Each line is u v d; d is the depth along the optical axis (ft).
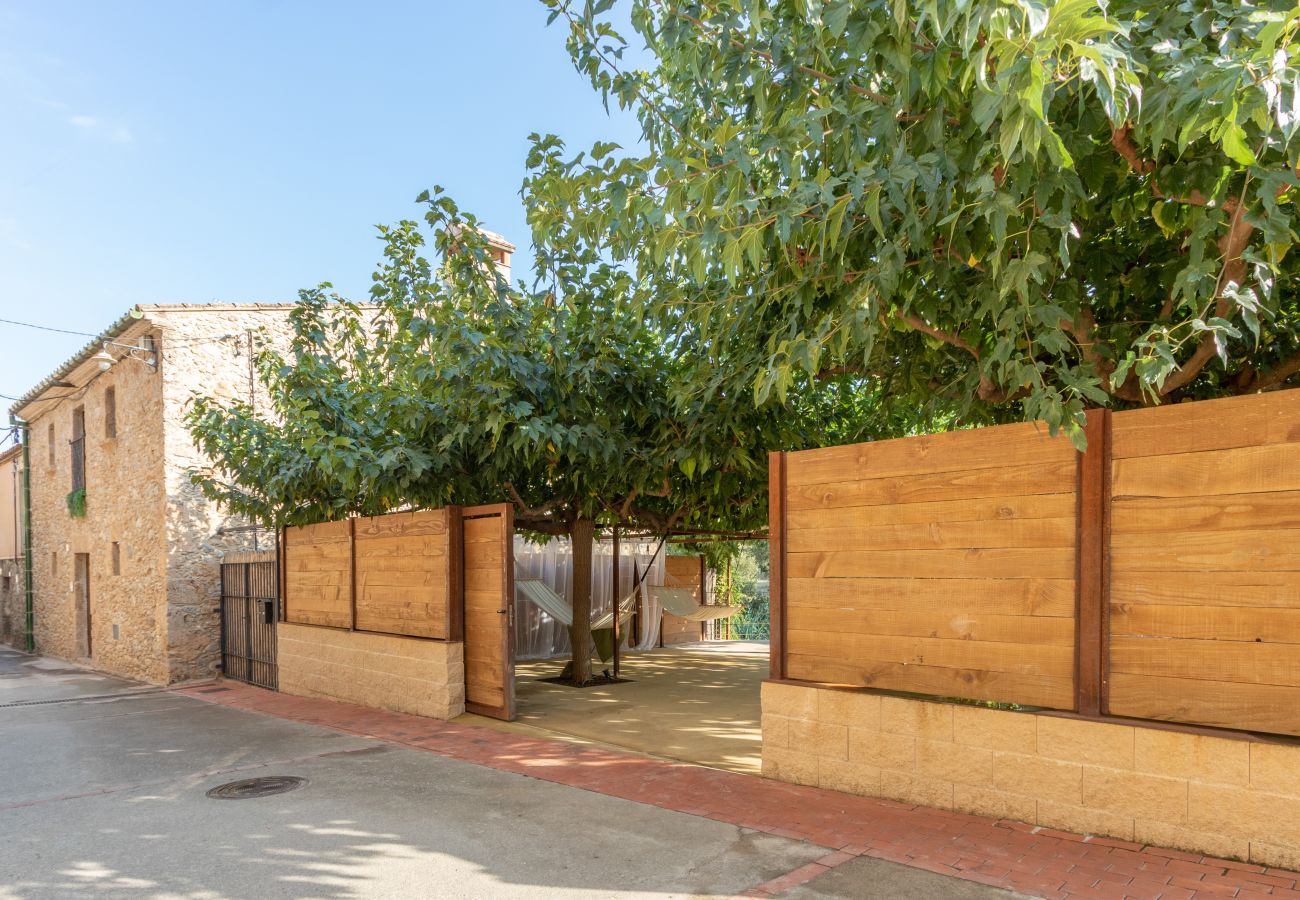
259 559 40.50
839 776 16.76
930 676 15.44
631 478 27.99
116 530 48.73
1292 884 11.00
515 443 23.20
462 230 23.70
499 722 25.77
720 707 29.07
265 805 17.44
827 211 13.29
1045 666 13.97
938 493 15.49
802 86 12.39
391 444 26.66
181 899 12.48
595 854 13.76
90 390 53.06
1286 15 7.39
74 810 17.63
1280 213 9.70
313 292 31.63
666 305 19.07
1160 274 15.30
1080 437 11.62
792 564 17.98
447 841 14.67
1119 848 12.62
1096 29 7.88
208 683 41.73
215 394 43.60
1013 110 8.54
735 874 12.65
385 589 30.30
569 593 49.47
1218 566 12.17
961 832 13.87
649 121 15.26
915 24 10.32
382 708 29.63
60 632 59.72
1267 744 11.61
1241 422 12.05
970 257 12.98
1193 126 8.79
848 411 28.43
